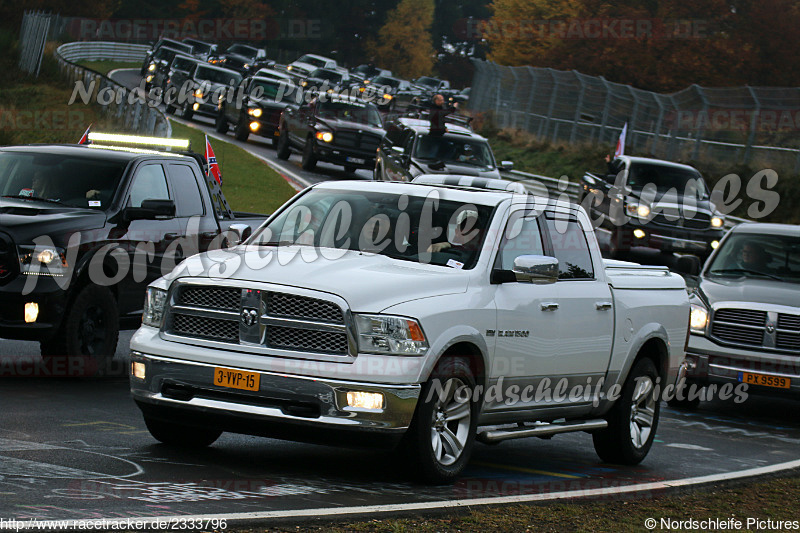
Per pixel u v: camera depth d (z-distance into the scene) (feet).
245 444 70.85
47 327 85.92
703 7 463.83
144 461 60.80
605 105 367.66
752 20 452.76
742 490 70.23
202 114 352.28
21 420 70.28
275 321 59.11
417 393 59.06
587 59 490.08
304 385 57.82
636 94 350.43
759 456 85.71
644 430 80.23
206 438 67.10
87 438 66.23
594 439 78.89
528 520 55.06
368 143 283.18
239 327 59.82
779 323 105.81
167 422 64.69
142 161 97.55
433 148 218.38
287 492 55.67
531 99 419.33
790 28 449.06
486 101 475.31
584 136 378.12
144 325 63.72
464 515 54.39
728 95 299.38
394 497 57.06
